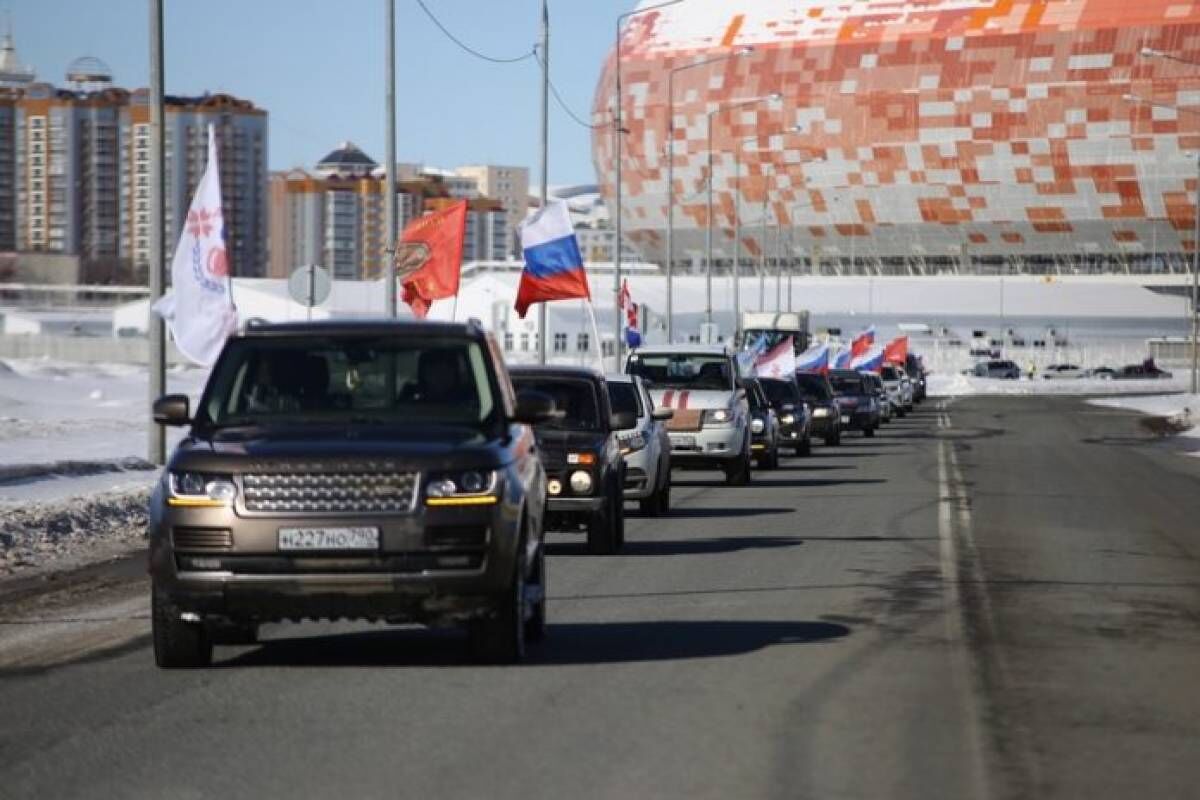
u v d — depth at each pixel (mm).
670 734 24625
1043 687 29031
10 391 166750
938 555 51750
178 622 29625
